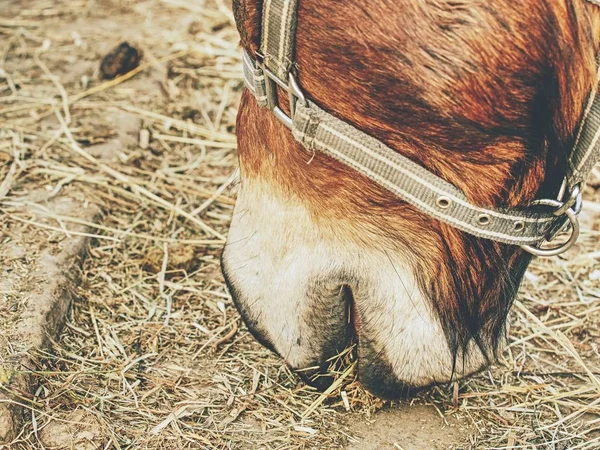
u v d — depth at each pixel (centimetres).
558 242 130
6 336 102
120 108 155
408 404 100
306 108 77
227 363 106
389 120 77
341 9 74
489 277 85
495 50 73
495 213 80
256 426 97
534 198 81
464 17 73
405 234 82
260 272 85
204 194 137
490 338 89
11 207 125
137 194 134
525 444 96
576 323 115
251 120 83
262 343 88
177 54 174
